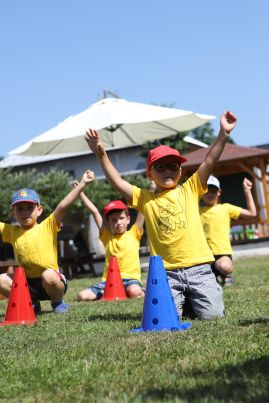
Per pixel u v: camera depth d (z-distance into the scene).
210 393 2.36
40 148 10.83
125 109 10.32
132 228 8.20
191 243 4.86
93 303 7.06
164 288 4.34
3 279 6.45
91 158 24.31
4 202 17.75
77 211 18.80
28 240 6.34
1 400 2.63
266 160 18.59
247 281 8.31
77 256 15.17
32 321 5.50
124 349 3.49
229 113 4.70
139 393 2.47
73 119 10.45
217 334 3.71
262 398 2.22
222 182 19.97
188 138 23.88
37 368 3.19
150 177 5.06
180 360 3.03
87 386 2.71
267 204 18.42
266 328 3.77
